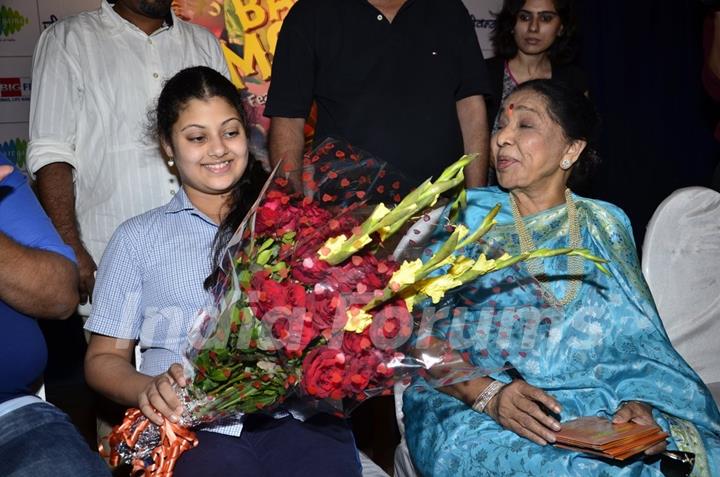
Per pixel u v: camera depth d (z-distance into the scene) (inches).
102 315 89.1
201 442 84.4
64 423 78.5
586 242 100.6
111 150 125.3
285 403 79.1
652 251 114.5
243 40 179.2
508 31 163.0
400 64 129.6
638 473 86.9
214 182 88.5
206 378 73.9
